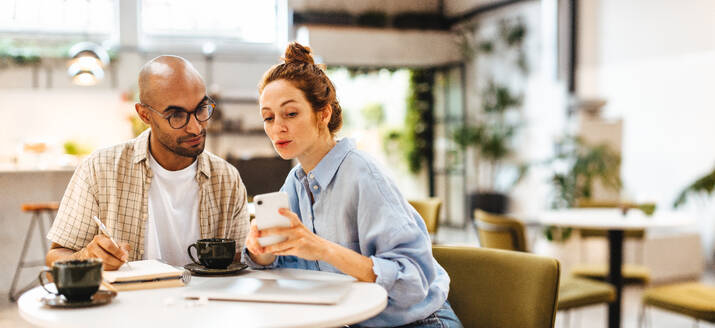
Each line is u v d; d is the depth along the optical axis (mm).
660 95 6066
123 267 1428
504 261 1791
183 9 8203
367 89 9047
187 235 1847
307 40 7344
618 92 6465
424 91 8844
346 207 1542
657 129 6113
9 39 7598
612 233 3400
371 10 7559
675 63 5926
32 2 7730
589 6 6551
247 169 6617
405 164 9102
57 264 1164
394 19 7707
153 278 1341
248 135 8094
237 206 1948
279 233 1294
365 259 1371
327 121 1577
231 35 8336
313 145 1569
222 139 8008
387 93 9117
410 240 1446
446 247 1902
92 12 7895
